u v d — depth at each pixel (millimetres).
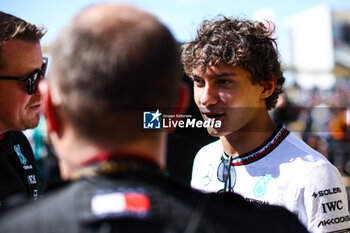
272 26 3242
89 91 1334
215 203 1460
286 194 2564
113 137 1369
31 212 1333
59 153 1478
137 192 1314
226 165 2949
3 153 2984
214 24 2881
